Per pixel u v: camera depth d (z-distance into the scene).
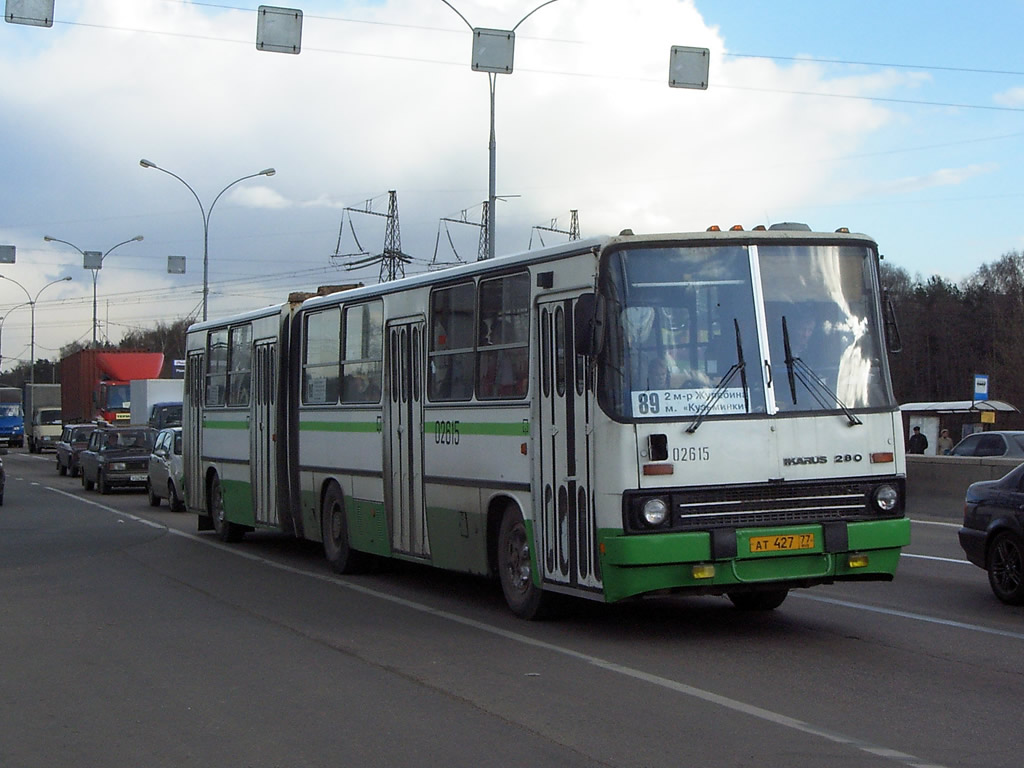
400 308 13.13
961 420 42.25
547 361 10.19
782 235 9.73
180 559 16.89
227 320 19.02
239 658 9.44
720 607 11.59
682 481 9.14
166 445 28.17
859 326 9.79
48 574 15.27
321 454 15.27
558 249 10.05
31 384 71.94
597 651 9.41
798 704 7.52
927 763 6.19
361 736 6.95
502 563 11.15
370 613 11.67
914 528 20.23
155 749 6.79
